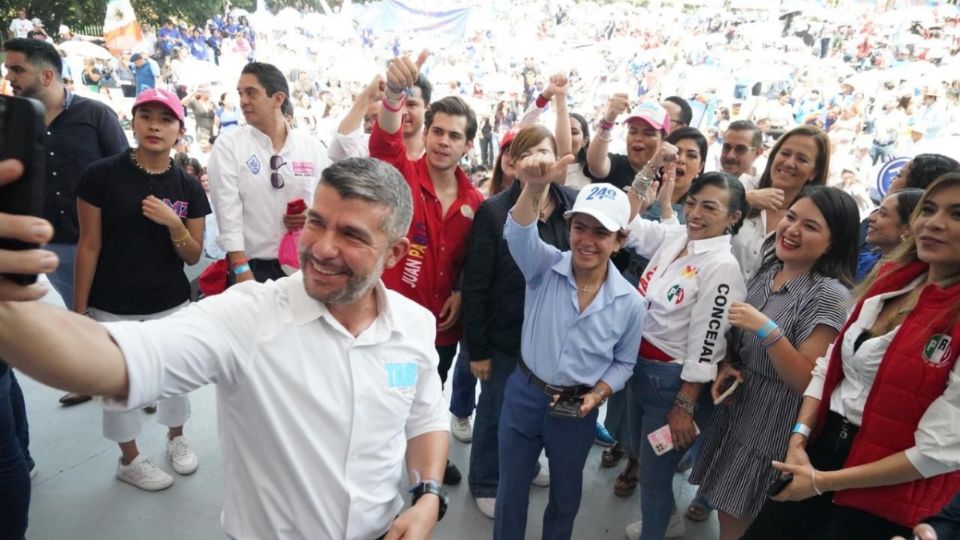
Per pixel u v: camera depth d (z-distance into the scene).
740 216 2.13
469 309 2.38
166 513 2.40
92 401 3.10
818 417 1.75
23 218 0.65
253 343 1.10
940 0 25.16
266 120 2.66
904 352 1.48
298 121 11.96
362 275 1.09
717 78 16.53
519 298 2.37
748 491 2.01
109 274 2.42
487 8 26.42
